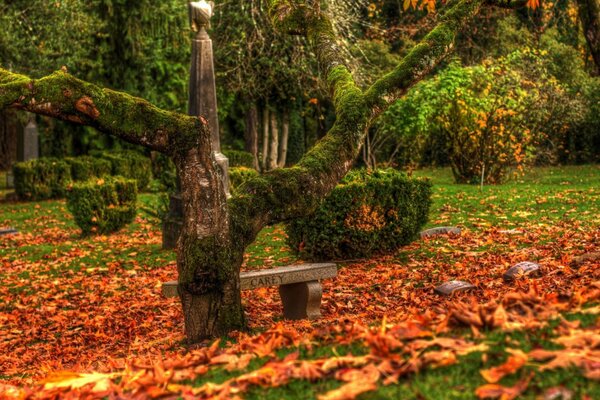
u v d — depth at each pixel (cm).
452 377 368
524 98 2095
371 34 2816
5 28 1903
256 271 773
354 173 1111
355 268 1041
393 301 827
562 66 2803
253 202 640
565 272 806
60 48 2038
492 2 804
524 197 1638
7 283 1170
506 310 467
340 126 686
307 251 1088
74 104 586
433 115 2153
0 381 649
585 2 1017
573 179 2145
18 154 2595
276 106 2597
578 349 371
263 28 2245
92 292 1073
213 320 632
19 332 884
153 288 1056
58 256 1373
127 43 2464
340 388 364
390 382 371
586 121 2728
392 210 1091
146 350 702
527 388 341
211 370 462
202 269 620
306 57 2352
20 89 580
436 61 718
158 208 1398
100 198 1563
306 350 461
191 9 1321
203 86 1340
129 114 597
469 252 1073
